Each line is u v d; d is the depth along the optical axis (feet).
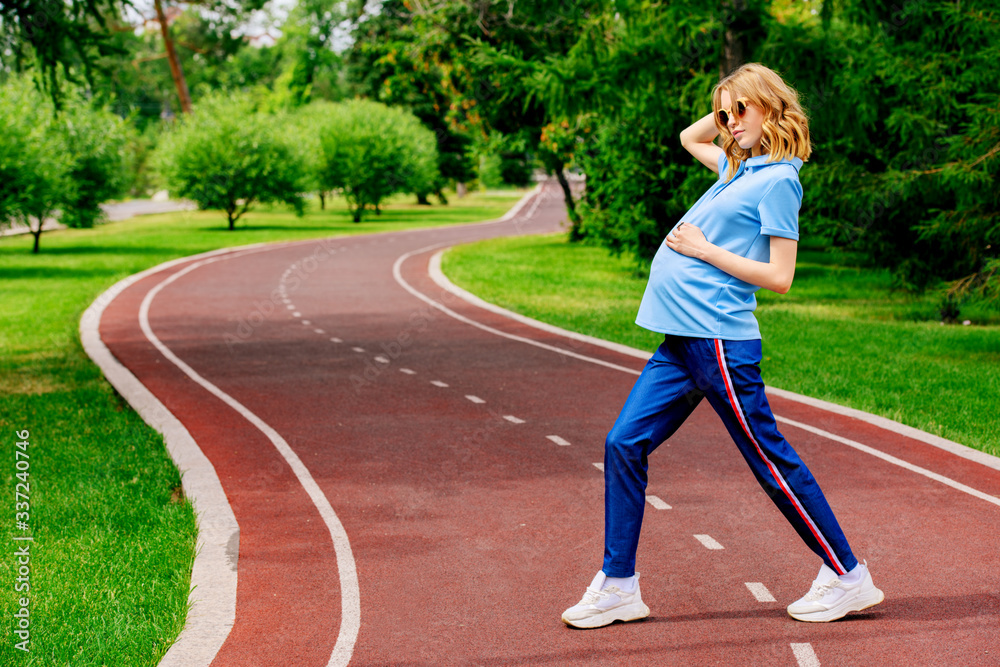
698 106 50.96
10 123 78.28
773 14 48.85
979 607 12.93
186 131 125.59
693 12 46.83
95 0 32.48
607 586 12.31
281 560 14.99
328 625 12.59
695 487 18.76
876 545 15.52
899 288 53.11
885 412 25.61
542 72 48.73
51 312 49.11
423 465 20.68
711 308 11.30
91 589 13.74
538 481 19.39
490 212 184.85
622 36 51.21
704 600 13.28
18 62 33.22
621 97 48.98
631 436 11.83
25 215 84.23
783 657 11.46
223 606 13.20
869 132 50.62
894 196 45.52
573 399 27.89
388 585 13.96
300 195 137.69
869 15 44.19
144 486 18.94
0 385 30.07
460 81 82.53
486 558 15.03
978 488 18.71
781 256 11.23
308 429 24.18
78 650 11.76
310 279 67.77
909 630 12.19
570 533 16.19
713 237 11.52
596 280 65.98
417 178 159.33
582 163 71.67
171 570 14.49
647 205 62.59
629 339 40.19
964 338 39.78
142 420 25.14
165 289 60.80
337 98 249.75
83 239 107.24
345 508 17.67
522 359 35.22
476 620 12.69
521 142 87.51
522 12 63.98
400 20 89.92
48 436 23.04
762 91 11.27
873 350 36.68
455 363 34.37
